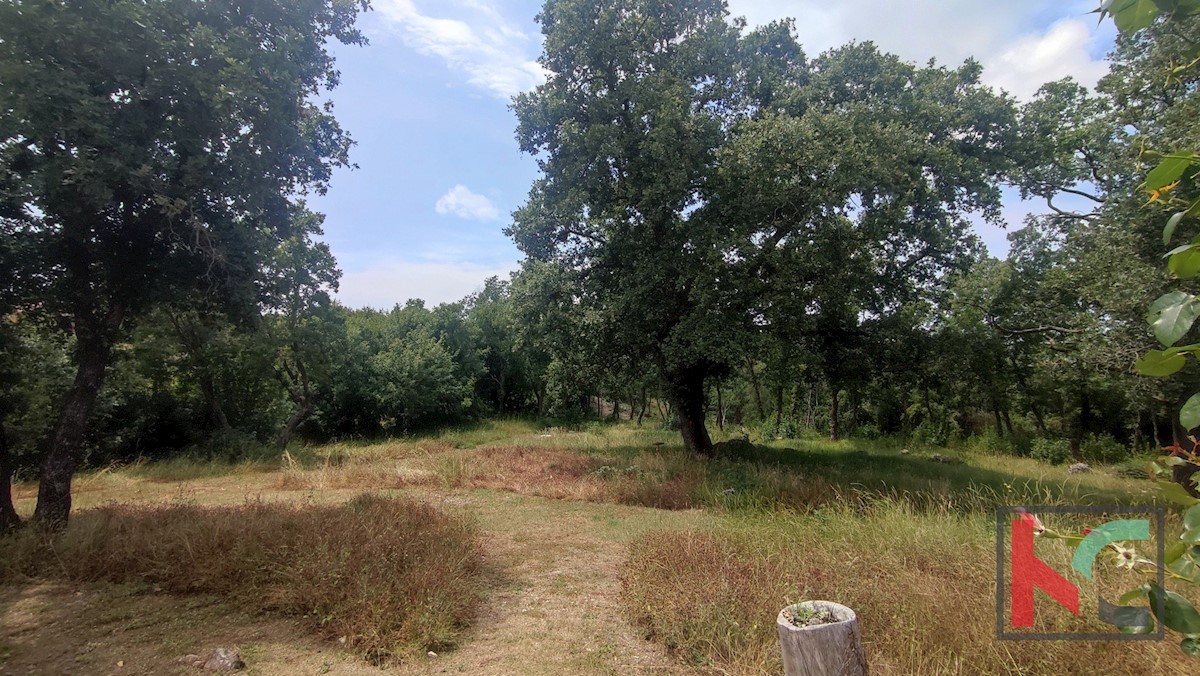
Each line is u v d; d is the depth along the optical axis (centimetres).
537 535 774
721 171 1250
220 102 684
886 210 1188
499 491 1098
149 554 591
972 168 1293
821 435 2750
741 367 1465
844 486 1012
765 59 1501
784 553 581
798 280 1227
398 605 470
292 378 2036
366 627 441
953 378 1456
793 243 1209
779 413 2706
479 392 3753
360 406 2736
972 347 1420
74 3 632
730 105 1506
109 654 426
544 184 1518
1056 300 1353
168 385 1816
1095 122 1253
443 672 406
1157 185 119
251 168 760
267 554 564
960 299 1491
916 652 378
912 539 596
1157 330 108
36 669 406
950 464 1588
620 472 1183
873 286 1401
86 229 748
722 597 468
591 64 1412
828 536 631
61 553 608
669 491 1005
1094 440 2134
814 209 1184
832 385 1606
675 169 1239
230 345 1712
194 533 619
